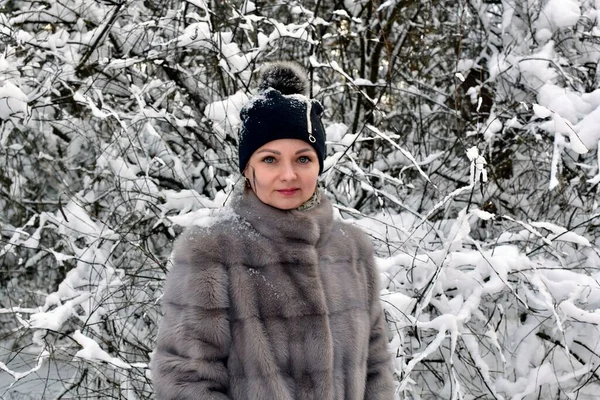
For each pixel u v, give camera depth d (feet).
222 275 4.78
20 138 14.21
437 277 9.43
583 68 12.32
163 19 12.49
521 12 13.08
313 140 5.20
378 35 14.20
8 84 10.93
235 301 4.78
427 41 14.61
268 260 4.95
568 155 11.98
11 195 14.02
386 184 13.34
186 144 13.47
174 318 4.71
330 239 5.54
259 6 14.21
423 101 14.85
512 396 9.86
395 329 9.71
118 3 12.56
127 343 11.02
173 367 4.59
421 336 10.55
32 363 12.38
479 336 10.36
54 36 12.48
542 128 10.99
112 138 12.47
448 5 14.85
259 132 5.15
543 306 9.89
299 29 12.12
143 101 11.80
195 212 10.68
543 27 12.67
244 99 11.16
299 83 5.62
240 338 4.74
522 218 12.97
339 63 14.82
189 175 13.29
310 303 4.97
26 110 11.24
